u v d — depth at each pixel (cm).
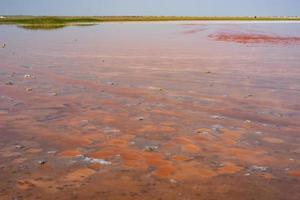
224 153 544
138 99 869
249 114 751
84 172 475
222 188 437
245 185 446
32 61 1530
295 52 1959
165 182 450
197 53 1881
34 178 458
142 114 743
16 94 907
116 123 682
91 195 418
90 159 516
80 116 725
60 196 416
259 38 2972
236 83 1076
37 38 2923
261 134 631
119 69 1322
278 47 2239
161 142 585
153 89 977
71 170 481
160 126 666
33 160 512
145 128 654
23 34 3441
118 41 2659
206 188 436
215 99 874
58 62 1502
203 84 1057
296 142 595
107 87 1001
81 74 1207
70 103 825
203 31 4019
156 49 2078
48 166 493
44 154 534
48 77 1151
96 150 550
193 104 826
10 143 578
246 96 907
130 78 1138
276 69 1356
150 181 452
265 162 514
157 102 841
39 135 614
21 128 649
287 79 1148
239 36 3198
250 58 1688
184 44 2428
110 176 464
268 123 693
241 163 509
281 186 445
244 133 634
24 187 436
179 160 515
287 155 541
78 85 1027
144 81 1091
